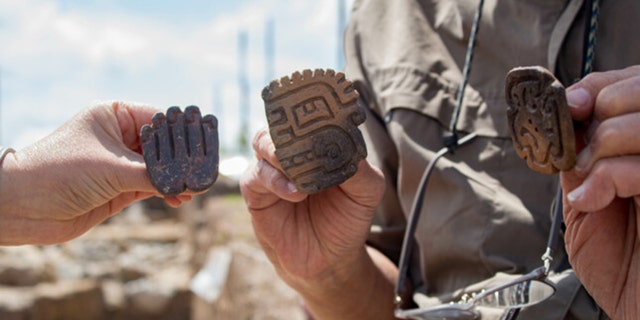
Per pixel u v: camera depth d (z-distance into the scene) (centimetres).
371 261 57
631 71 35
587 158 34
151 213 532
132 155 44
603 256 38
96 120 45
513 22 52
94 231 461
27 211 42
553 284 45
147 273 396
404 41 59
